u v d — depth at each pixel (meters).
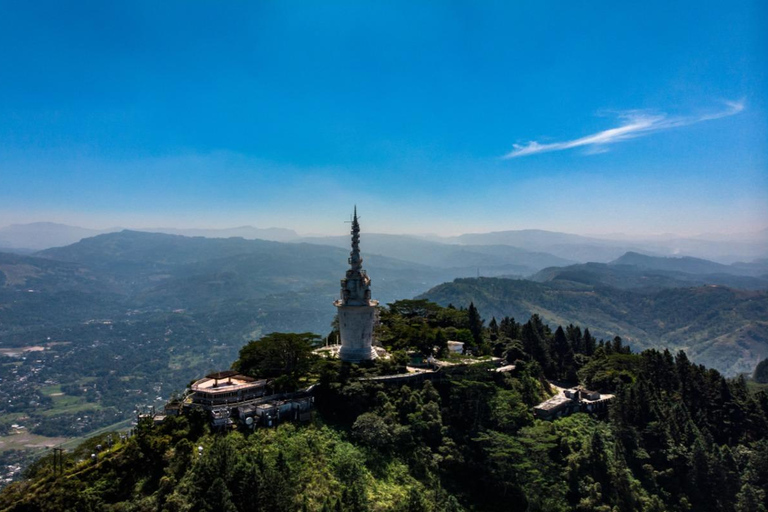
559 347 155.88
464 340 138.62
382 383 103.69
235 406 84.19
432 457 90.31
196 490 63.22
